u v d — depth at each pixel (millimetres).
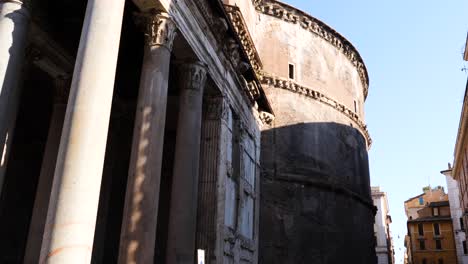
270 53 23469
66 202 6371
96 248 14219
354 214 25625
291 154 22172
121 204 15812
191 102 11945
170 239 10758
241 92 17000
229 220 14727
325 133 24547
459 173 48938
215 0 12461
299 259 20578
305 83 24297
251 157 18594
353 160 27031
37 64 12414
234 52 15039
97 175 6820
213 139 14031
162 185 16797
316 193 22641
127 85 15336
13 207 16312
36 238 11477
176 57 12234
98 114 6996
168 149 17141
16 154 16953
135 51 13680
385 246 64750
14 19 8281
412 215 82688
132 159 9172
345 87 27984
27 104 16141
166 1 10156
